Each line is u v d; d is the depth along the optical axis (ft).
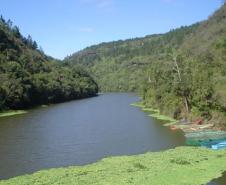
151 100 432.25
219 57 377.09
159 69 415.64
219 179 138.10
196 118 275.80
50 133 267.80
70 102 616.39
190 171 146.82
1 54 599.98
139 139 233.14
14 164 179.42
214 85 284.61
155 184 131.03
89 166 162.71
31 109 487.20
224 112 255.70
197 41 582.76
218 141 207.31
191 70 319.88
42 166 174.29
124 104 524.11
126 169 151.02
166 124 290.35
